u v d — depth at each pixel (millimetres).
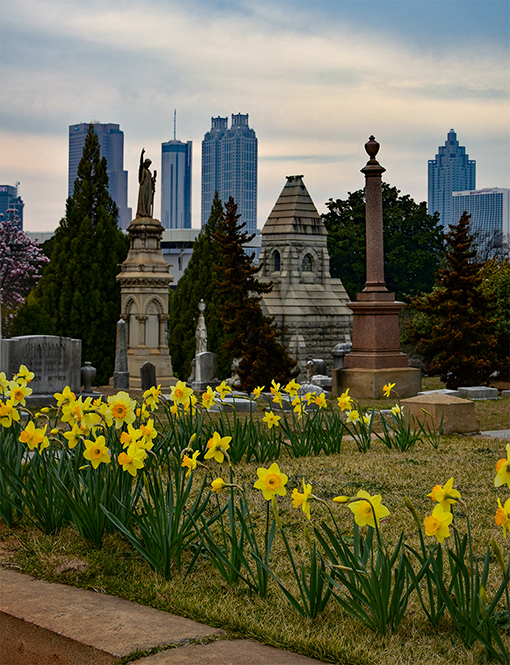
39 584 6820
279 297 53469
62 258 47469
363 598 5855
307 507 6121
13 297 56625
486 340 32688
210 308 50188
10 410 9266
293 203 54000
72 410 8852
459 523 8945
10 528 8359
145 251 43062
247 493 10211
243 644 5559
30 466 8750
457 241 33406
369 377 25562
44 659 5715
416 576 5953
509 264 44125
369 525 5832
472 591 5668
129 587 6703
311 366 35562
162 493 7773
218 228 51688
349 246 66812
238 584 6875
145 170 43281
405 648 5566
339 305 54656
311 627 5945
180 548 7086
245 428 12766
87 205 48781
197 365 35094
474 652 5520
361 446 13938
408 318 63656
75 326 46844
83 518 7809
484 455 13320
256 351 37719
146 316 42438
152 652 5301
